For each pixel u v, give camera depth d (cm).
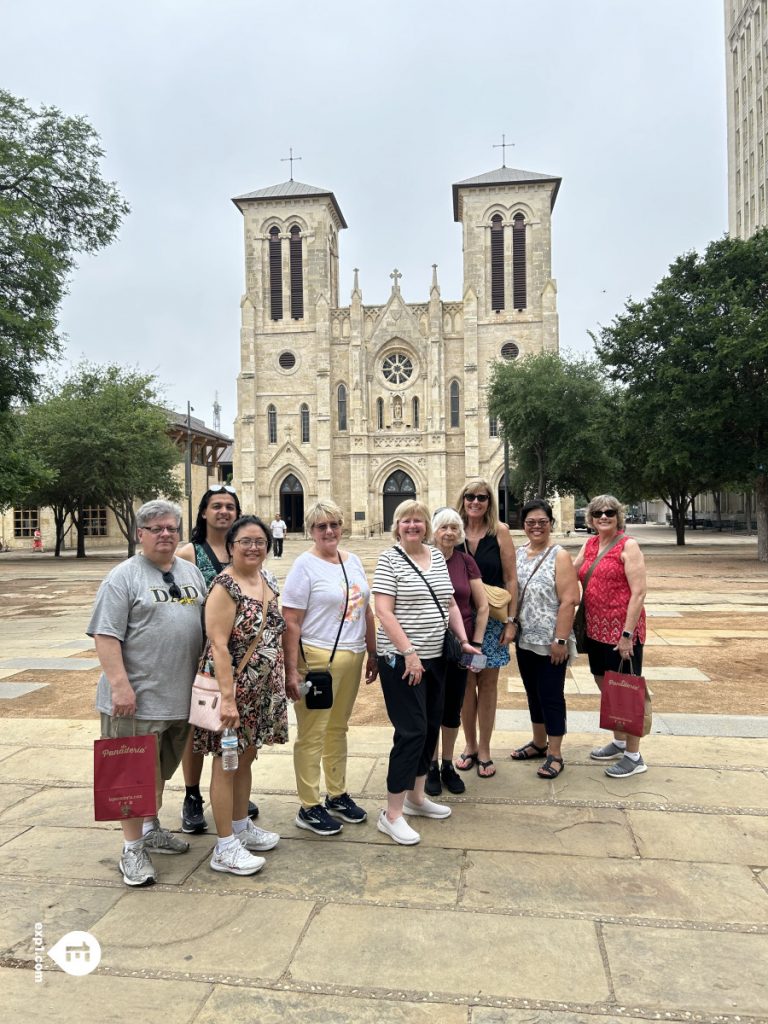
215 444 7212
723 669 1056
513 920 414
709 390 2705
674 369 2759
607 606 653
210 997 351
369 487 6212
